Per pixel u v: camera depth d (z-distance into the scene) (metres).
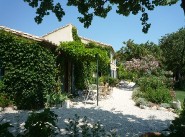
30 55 11.62
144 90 17.56
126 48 32.28
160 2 5.10
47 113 3.53
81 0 5.12
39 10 4.95
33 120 3.45
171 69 34.50
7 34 11.55
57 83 14.53
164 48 37.09
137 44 32.19
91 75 23.73
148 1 5.18
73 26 20.56
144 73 27.77
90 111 11.47
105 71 31.17
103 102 15.19
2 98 11.17
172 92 16.91
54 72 12.96
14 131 6.95
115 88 27.88
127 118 10.22
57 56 14.70
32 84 11.48
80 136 6.59
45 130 3.43
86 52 14.39
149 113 11.77
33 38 12.36
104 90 17.72
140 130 8.16
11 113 10.09
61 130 7.36
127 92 23.16
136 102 14.27
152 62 28.45
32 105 11.53
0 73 11.55
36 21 4.98
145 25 5.34
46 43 13.03
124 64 30.81
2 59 11.45
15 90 11.44
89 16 5.30
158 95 14.75
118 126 8.58
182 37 35.16
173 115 11.48
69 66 17.36
